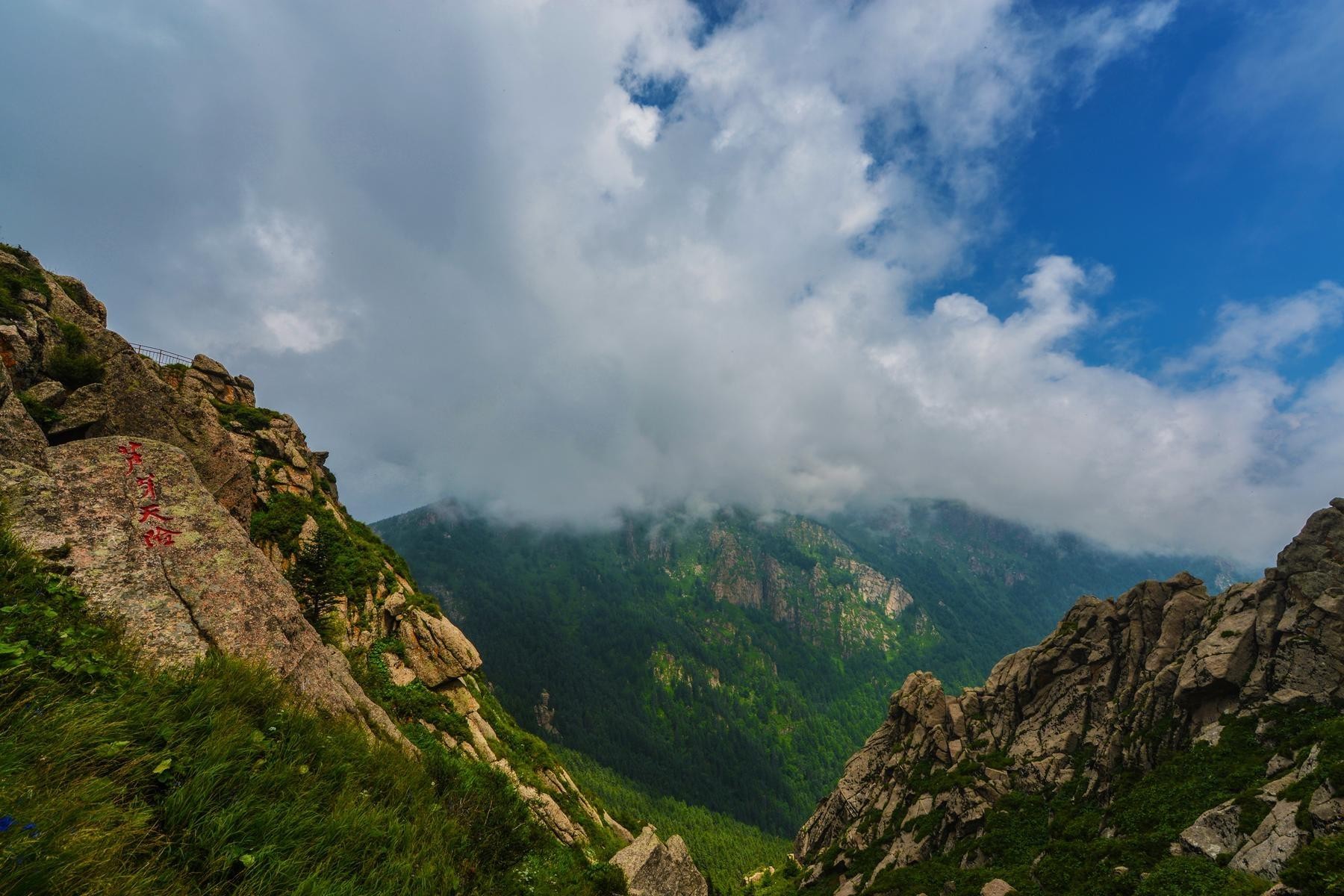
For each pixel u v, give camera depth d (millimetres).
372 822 9195
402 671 40469
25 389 17562
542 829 25250
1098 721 73250
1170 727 61594
